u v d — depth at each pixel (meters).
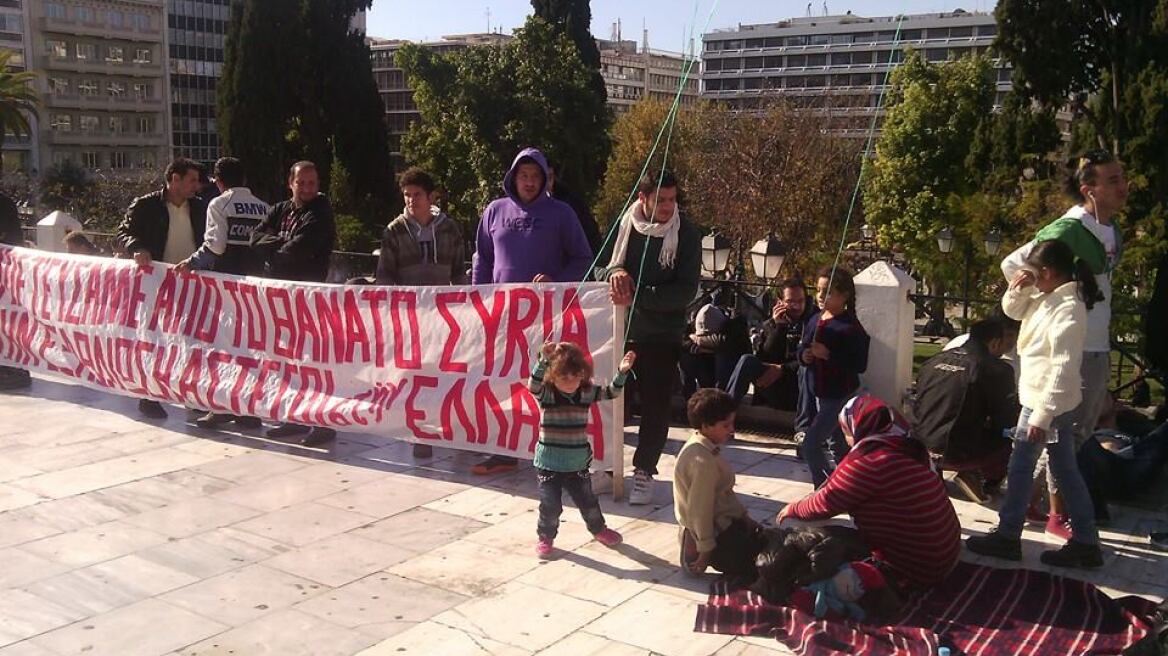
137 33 84.38
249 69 45.53
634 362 6.01
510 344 6.37
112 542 5.36
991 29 91.75
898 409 7.11
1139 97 24.16
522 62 42.97
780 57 110.00
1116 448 6.10
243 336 7.59
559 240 6.44
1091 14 25.88
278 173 47.00
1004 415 5.80
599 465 6.09
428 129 45.06
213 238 7.69
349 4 46.84
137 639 4.23
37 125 78.56
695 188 42.59
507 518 5.76
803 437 6.88
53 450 7.14
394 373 6.85
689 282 5.93
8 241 9.41
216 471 6.66
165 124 87.56
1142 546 5.33
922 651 4.00
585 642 4.18
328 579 4.87
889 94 47.53
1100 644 4.06
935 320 12.30
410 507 5.95
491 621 4.39
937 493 4.52
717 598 4.61
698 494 4.71
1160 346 6.71
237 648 4.15
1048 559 5.03
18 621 4.41
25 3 77.69
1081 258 5.05
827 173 38.06
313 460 6.94
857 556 4.58
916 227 43.84
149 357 8.02
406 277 7.07
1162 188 23.11
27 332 9.02
